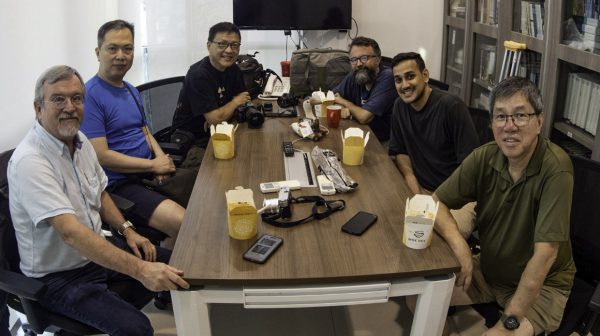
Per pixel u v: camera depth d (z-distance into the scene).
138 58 4.27
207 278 1.46
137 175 2.53
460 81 4.12
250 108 2.93
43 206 1.68
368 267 1.51
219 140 2.31
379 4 4.51
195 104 2.95
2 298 1.80
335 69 3.50
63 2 3.07
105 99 2.46
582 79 2.35
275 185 2.01
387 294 1.53
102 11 3.60
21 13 2.65
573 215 1.84
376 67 3.04
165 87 3.11
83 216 1.88
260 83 3.66
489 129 2.45
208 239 1.66
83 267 1.87
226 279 1.46
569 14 2.38
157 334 2.23
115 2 3.90
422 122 2.50
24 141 1.77
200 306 1.52
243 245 1.62
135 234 2.09
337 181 2.04
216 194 1.98
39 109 1.74
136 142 2.59
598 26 2.12
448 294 1.58
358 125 2.91
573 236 1.85
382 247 1.61
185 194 2.51
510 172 1.75
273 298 1.49
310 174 2.16
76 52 3.28
